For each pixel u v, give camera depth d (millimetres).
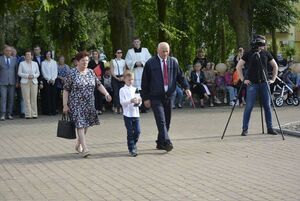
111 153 11164
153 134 13859
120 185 8305
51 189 8109
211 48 32500
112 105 20109
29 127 15648
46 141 12898
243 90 21312
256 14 30109
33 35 30406
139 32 30250
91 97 10875
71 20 26500
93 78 10953
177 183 8383
